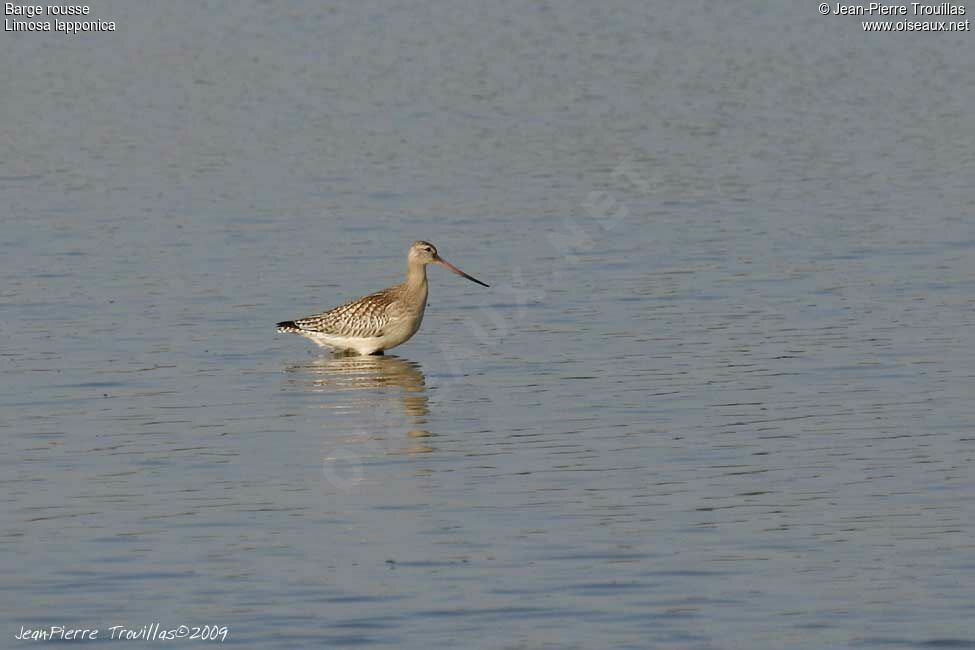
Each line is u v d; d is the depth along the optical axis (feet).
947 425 55.52
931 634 38.63
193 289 79.36
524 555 44.24
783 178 106.01
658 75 146.30
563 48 159.02
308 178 107.55
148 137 121.49
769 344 67.51
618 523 46.68
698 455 53.01
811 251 85.46
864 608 40.24
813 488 49.37
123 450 54.60
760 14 176.14
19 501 49.39
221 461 53.31
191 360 67.05
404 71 147.95
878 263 82.33
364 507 48.55
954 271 80.02
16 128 124.98
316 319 69.10
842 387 60.75
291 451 54.39
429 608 40.73
